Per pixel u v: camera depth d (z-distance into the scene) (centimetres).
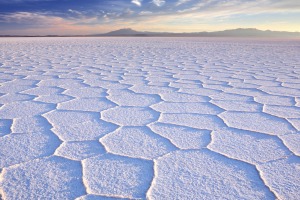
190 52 872
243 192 98
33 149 134
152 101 232
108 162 121
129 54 787
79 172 112
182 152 132
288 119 182
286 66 493
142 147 138
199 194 97
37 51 890
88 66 495
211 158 125
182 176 109
